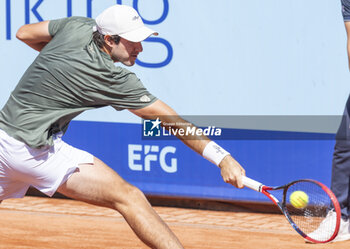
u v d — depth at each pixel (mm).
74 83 10984
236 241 16359
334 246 15688
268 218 18766
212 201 19891
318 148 18297
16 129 11164
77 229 17641
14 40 21328
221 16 18844
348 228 16047
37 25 12227
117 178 11352
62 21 12008
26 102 11203
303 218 13141
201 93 19266
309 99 18188
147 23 19719
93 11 20266
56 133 11414
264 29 18406
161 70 19672
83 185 11305
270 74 18484
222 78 19016
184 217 19000
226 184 19500
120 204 11273
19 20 21234
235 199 19438
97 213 19594
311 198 12789
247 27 18594
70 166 11242
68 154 11336
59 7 20656
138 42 11305
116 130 20516
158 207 20328
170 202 20375
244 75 18766
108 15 11195
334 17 17672
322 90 18016
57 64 11016
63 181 11281
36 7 20938
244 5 18562
